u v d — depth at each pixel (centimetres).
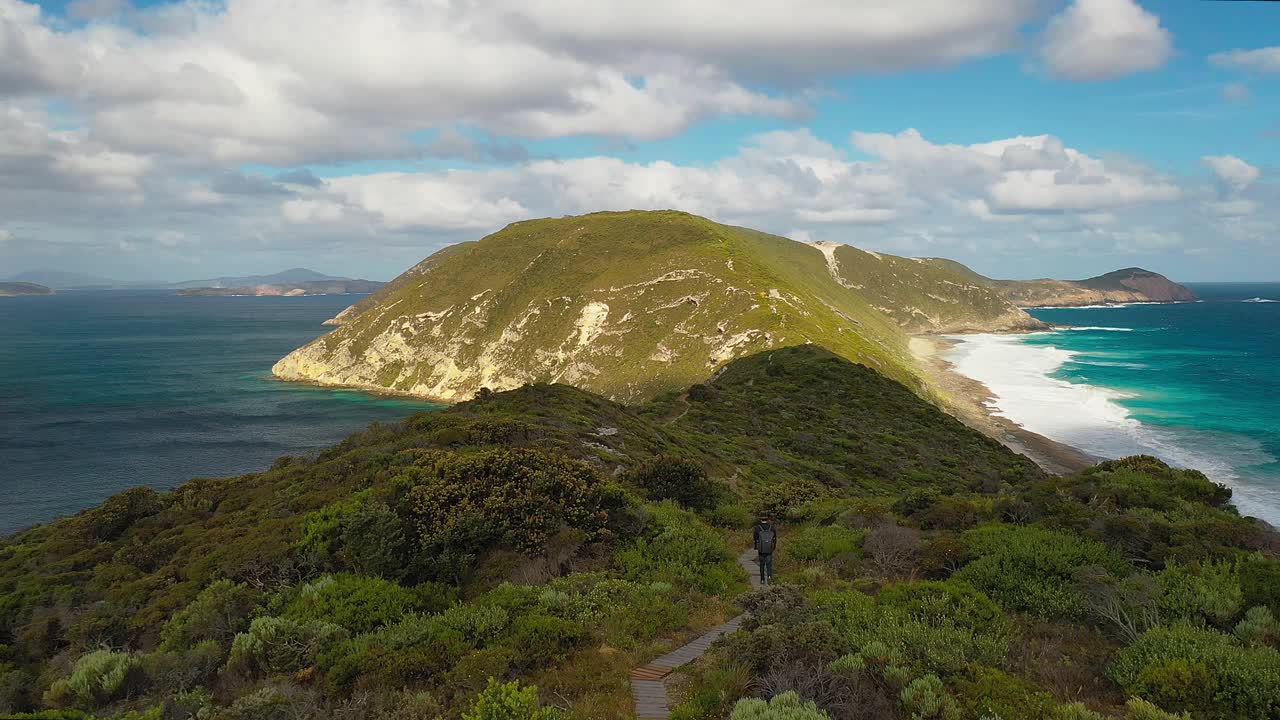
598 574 1393
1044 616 1051
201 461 8069
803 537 1731
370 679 906
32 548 2773
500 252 16938
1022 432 7019
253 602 1355
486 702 773
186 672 1091
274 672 1029
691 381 10331
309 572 1505
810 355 8369
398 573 1447
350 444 3406
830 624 952
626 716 803
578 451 2769
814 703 732
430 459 2178
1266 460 5519
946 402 8869
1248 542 1295
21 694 1248
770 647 873
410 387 13825
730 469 3403
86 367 15650
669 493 2177
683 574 1393
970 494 2252
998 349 15738
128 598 1638
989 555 1266
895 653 839
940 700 741
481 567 1480
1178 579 1089
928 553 1357
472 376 13450
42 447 8631
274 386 13775
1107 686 834
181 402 11812
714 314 11825
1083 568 1136
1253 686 746
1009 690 762
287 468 3269
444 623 1077
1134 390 9400
